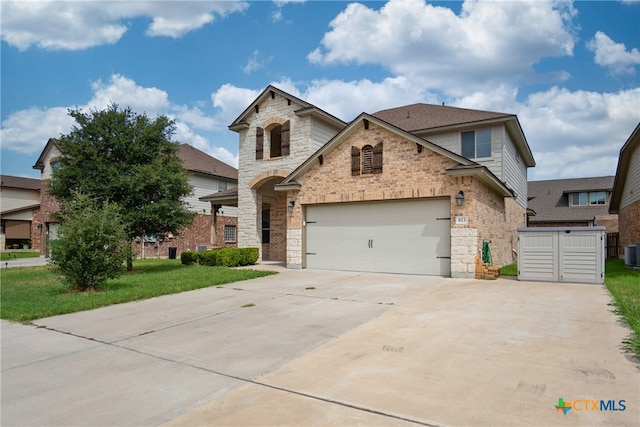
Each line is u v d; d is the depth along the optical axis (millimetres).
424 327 6449
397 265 13719
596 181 33031
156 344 5930
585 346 5266
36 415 3672
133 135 15352
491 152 17703
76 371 4848
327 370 4629
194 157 31875
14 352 5668
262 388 4152
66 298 9516
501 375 4301
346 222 14906
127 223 13852
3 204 36062
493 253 14852
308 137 17719
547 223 31297
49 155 29109
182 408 3734
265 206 21344
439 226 13016
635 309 7133
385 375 4402
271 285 11539
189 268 16203
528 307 7820
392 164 13695
